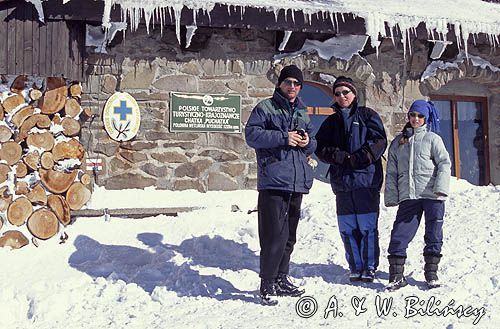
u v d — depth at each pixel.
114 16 8.01
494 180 10.93
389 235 6.71
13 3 7.51
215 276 5.72
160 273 5.89
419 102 5.37
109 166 8.56
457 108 10.91
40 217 7.07
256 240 6.85
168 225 7.40
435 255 5.21
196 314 4.86
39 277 6.05
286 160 5.01
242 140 9.06
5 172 7.05
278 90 5.20
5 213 6.97
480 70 10.23
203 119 8.92
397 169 5.42
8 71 7.41
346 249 5.56
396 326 4.37
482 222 6.81
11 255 6.72
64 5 7.64
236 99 9.05
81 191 7.43
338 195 5.58
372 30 8.88
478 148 11.01
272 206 5.00
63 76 7.56
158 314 4.95
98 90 8.59
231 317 4.72
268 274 5.00
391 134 9.77
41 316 5.14
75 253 6.73
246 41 9.12
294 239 5.27
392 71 9.80
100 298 5.41
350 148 5.47
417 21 9.10
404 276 5.44
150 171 8.70
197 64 8.95
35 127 7.27
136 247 6.78
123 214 7.61
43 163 7.21
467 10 10.28
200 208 8.02
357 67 9.52
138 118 8.62
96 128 8.56
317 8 8.70
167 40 8.83
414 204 5.30
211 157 8.94
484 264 5.68
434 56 9.91
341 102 5.54
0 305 5.28
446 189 5.12
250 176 9.06
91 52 8.58
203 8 8.26
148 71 8.77
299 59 9.27
